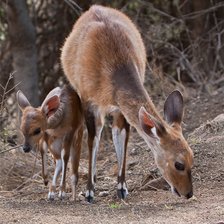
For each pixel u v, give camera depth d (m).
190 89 20.45
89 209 12.45
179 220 11.32
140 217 11.63
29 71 20.44
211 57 22.25
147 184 13.95
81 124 13.75
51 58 22.48
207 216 11.50
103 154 16.94
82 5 22.48
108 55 13.35
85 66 13.58
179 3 23.22
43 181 14.61
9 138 16.73
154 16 22.11
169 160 11.97
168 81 20.02
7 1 19.89
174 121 12.42
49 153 15.88
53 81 22.42
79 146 13.69
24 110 13.41
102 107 13.30
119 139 13.48
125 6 21.94
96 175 14.79
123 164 13.49
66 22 22.47
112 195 13.74
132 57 13.44
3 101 15.77
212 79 20.78
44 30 22.61
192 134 16.19
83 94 13.58
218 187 13.51
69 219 11.63
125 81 12.95
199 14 22.06
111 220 11.50
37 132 13.26
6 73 21.89
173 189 12.03
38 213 12.14
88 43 13.75
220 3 22.05
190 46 21.62
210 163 14.42
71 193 14.16
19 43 20.33
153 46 21.55
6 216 11.94
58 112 13.31
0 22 22.22
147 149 15.95
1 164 15.55
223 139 15.29
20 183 15.29
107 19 14.19
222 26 22.58
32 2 22.25
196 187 13.61
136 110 12.53
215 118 16.61
